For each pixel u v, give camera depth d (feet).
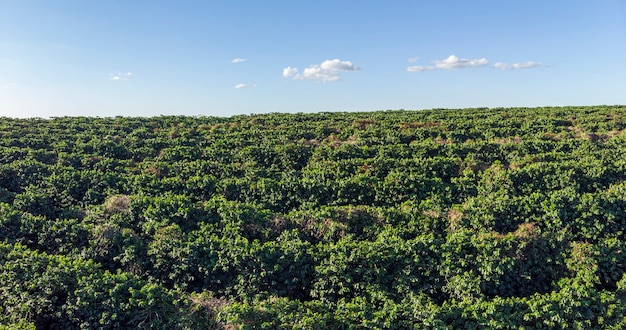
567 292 42.37
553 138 98.37
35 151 83.30
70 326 41.16
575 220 55.11
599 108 141.08
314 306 43.09
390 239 50.03
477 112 140.67
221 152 90.68
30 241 52.65
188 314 40.42
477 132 103.65
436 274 47.16
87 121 123.13
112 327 40.50
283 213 66.23
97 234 52.11
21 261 45.03
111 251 51.19
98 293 41.37
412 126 114.21
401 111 150.92
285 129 113.60
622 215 55.57
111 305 40.86
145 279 48.62
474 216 57.16
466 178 69.92
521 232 51.31
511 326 40.04
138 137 105.19
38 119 123.03
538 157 80.43
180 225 57.47
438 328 39.32
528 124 111.34
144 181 70.59
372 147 90.12
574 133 103.45
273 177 76.95
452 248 48.39
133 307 41.06
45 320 41.81
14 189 70.28
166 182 70.79
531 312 41.16
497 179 67.87
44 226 53.31
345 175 74.49
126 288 42.88
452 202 65.72
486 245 48.03
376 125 116.16
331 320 40.73
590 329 39.91
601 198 56.70
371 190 67.51
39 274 43.93
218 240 51.24
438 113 139.44
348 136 105.70
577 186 65.72
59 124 115.14
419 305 41.70
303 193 67.82
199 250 49.80
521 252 48.60
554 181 67.62
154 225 55.26
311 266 48.26
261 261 47.80
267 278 47.26
